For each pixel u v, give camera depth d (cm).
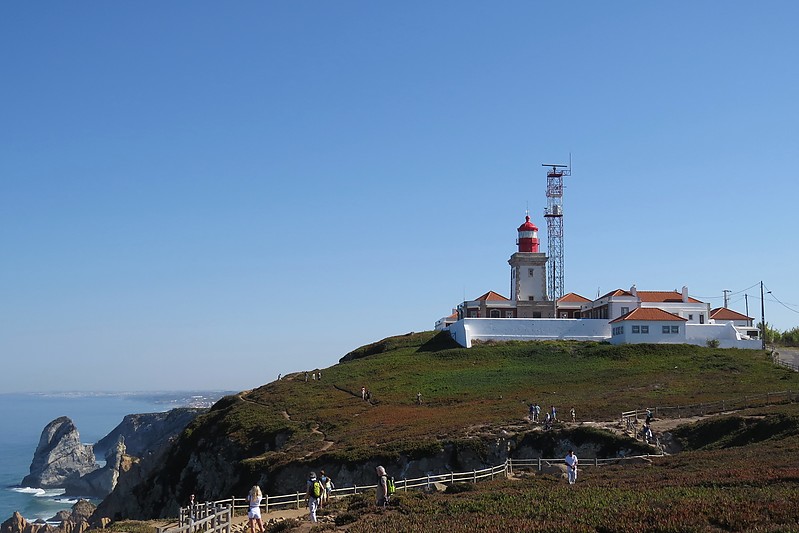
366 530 3238
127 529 4244
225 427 9012
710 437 6306
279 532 3631
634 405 7688
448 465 6575
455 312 15962
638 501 3359
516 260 13838
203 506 4519
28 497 17450
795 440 5275
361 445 7062
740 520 2781
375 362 11800
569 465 4606
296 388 10588
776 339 14788
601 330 12331
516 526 3006
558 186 14062
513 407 8019
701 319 12762
